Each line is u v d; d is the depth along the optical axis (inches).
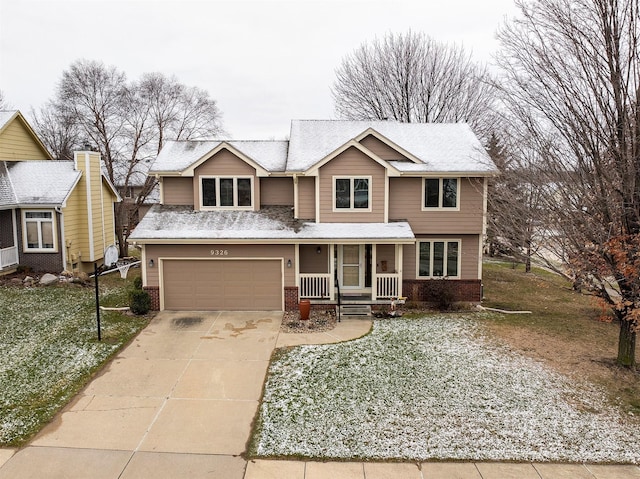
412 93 1464.1
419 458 333.4
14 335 571.5
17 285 793.6
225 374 470.6
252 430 370.0
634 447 344.8
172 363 497.4
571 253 445.7
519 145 531.8
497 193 552.7
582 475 315.3
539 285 904.3
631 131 400.8
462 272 748.0
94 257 942.4
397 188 729.6
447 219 733.3
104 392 431.5
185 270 689.0
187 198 772.0
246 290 693.9
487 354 514.9
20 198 837.8
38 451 339.6
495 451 340.8
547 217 459.8
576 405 404.2
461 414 390.3
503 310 705.0
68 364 489.4
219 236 668.7
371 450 342.6
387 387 438.0
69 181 882.8
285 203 777.6
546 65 487.5
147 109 1311.5
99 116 1228.5
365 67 1502.2
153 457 334.6
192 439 357.4
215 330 604.1
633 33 396.8
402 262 733.3
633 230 416.5
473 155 743.1
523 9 523.8
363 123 867.4
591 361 493.7
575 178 436.1
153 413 395.2
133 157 1263.5
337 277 695.1
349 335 582.9
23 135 959.6
